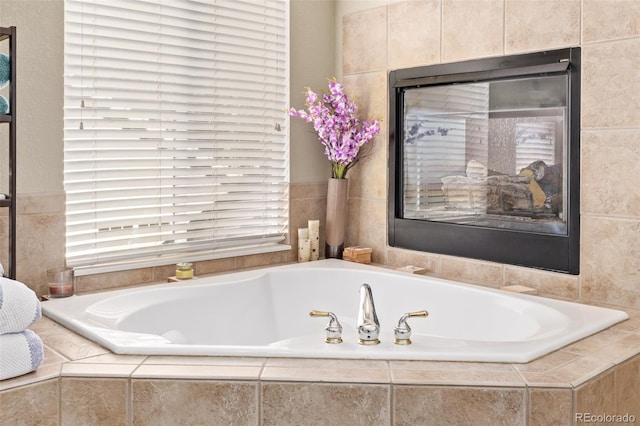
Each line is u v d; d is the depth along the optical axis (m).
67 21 2.61
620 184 2.43
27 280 2.53
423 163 3.17
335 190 3.39
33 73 2.52
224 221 3.20
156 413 1.63
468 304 2.59
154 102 2.88
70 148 2.65
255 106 3.27
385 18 3.27
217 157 3.14
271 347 1.81
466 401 1.57
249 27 3.22
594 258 2.52
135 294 2.53
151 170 2.89
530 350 1.79
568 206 2.59
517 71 2.70
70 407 1.64
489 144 2.87
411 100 3.20
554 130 2.62
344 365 1.71
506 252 2.82
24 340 1.64
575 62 2.53
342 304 3.00
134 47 2.82
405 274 2.90
